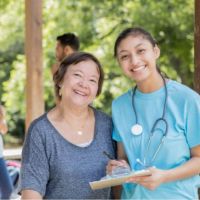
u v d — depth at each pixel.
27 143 2.65
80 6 12.58
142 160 2.64
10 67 15.31
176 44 11.43
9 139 14.49
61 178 2.61
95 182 2.43
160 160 2.62
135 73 2.69
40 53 5.89
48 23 12.55
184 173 2.57
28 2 5.82
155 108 2.69
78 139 2.70
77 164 2.63
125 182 2.47
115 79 12.41
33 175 2.60
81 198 2.64
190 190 2.67
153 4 11.63
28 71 5.89
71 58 2.76
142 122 2.70
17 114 14.51
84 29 12.46
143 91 2.74
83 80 2.71
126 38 2.70
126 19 12.11
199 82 3.46
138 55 2.68
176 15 11.50
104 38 12.30
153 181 2.48
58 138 2.65
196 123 2.61
